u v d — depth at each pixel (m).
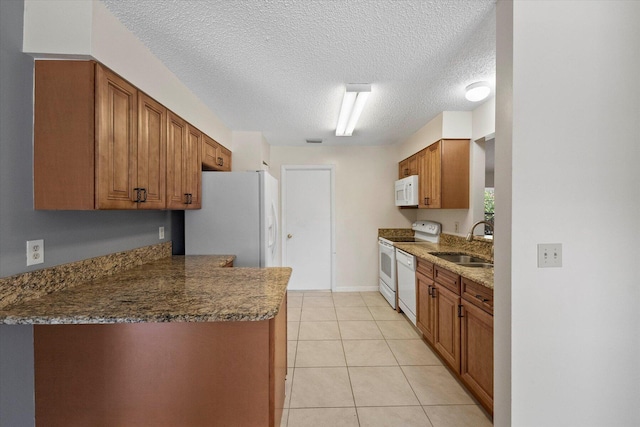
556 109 1.34
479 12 1.47
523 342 1.35
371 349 2.66
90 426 1.27
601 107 1.35
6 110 1.22
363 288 4.53
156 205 1.86
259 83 2.24
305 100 2.59
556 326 1.36
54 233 1.44
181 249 2.81
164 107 1.96
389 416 1.82
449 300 2.25
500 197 1.43
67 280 1.50
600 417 1.37
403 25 1.56
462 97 2.55
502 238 1.42
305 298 4.16
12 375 1.23
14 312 1.16
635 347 1.37
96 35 1.33
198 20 1.50
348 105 2.61
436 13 1.47
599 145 1.36
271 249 2.81
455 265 2.23
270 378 1.28
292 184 4.51
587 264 1.36
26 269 1.30
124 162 1.54
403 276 3.37
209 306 1.24
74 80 1.32
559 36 1.33
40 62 1.33
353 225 4.52
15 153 1.25
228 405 1.27
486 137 2.75
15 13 1.25
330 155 4.48
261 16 1.48
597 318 1.37
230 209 2.61
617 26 1.35
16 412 1.24
